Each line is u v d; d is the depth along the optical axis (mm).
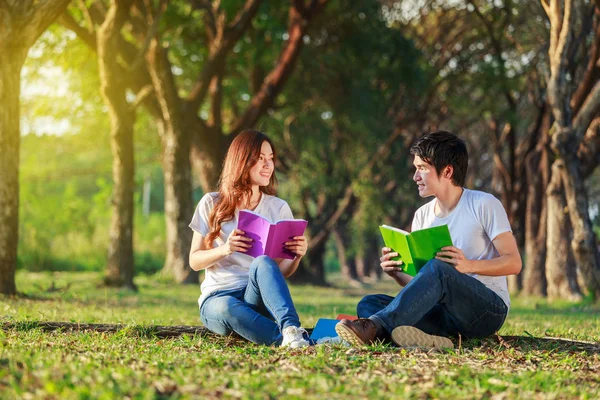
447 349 5094
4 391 3367
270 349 4930
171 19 19516
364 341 5070
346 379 4012
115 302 12297
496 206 5512
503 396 3736
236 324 5320
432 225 5695
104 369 3914
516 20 22891
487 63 24750
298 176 28844
